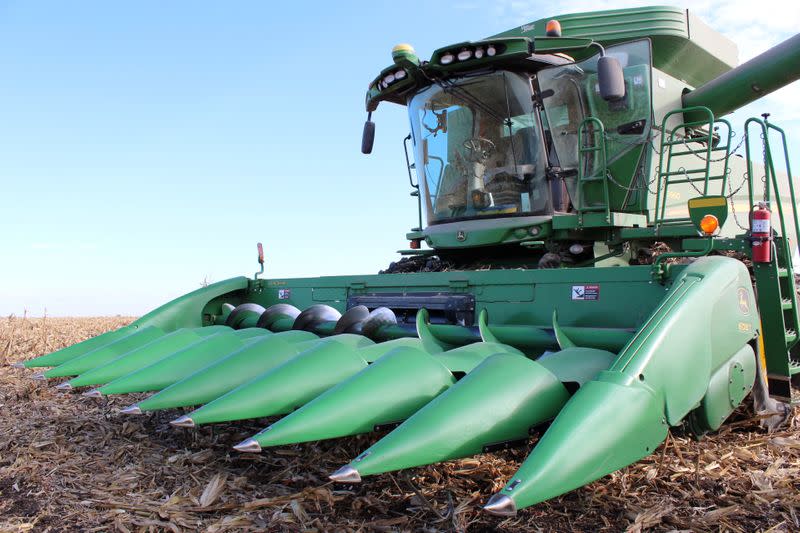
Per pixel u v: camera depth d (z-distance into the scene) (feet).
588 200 18.38
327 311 16.01
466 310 14.47
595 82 18.22
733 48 23.63
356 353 11.23
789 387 13.51
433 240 19.34
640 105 17.83
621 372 8.77
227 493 10.50
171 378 12.40
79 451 12.85
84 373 13.71
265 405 10.12
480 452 8.48
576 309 12.94
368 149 20.95
